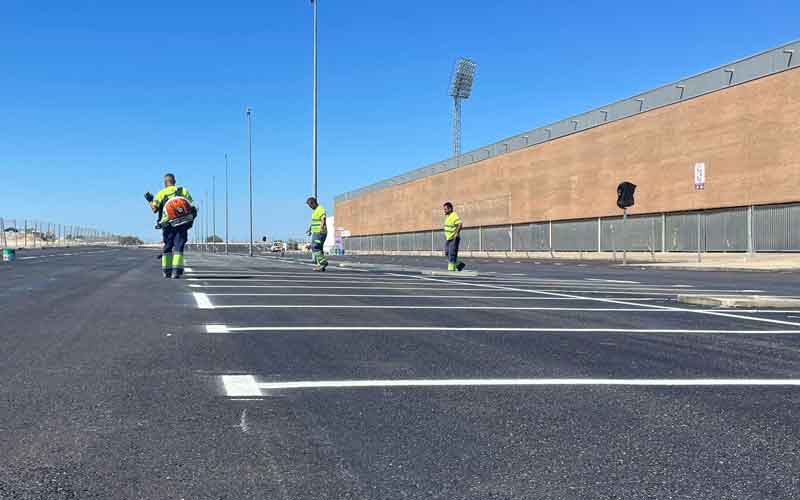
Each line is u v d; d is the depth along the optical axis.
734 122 34.34
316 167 28.23
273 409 4.13
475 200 62.97
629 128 42.06
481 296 11.64
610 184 43.91
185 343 6.31
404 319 8.27
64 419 3.87
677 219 38.38
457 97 81.12
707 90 36.25
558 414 4.11
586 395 4.57
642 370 5.41
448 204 18.47
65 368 5.18
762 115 32.75
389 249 85.94
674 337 7.09
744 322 8.39
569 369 5.41
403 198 81.06
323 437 3.62
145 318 7.98
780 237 31.86
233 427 3.77
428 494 2.89
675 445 3.56
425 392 4.60
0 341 6.32
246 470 3.13
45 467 3.13
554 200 50.06
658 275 21.02
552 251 50.53
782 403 4.41
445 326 7.68
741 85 33.94
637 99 41.59
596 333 7.32
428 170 74.06
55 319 7.82
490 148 60.38
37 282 13.55
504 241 57.69
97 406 4.14
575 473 3.15
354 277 16.80
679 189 38.03
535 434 3.72
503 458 3.34
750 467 3.25
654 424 3.93
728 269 26.12
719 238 35.44
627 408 4.26
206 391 4.54
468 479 3.06
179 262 14.96
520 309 9.59
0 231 50.19
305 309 9.11
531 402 4.38
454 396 4.50
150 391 4.52
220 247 112.69
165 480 3.00
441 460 3.30
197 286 12.67
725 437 3.70
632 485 3.02
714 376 5.21
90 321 7.68
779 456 3.40
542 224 51.84
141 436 3.59
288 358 5.68
